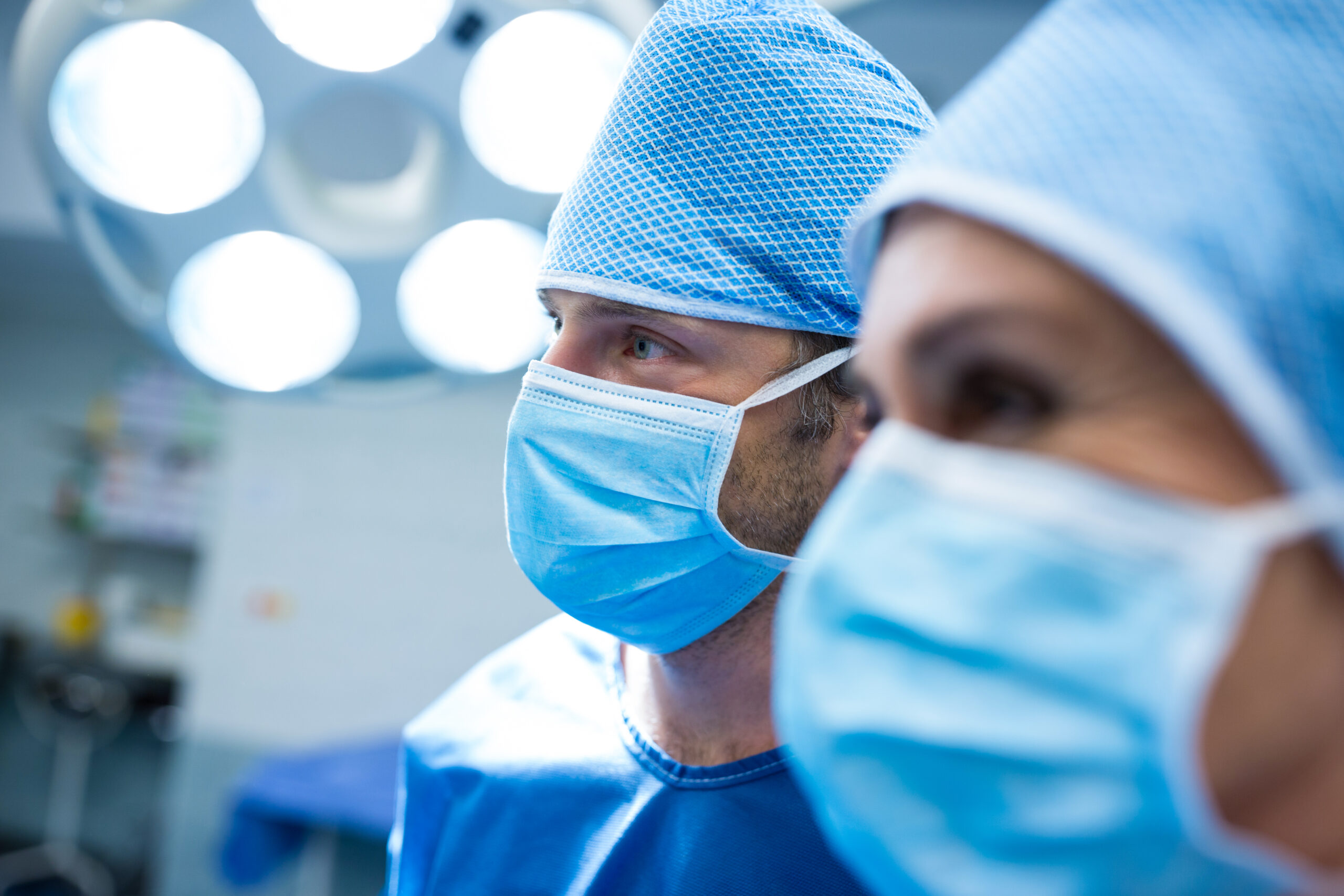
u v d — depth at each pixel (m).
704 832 0.80
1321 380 0.35
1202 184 0.36
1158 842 0.38
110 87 1.00
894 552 0.43
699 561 0.78
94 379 4.68
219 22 0.96
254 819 2.61
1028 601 0.40
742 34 0.79
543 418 0.81
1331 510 0.34
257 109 1.01
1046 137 0.39
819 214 0.77
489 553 3.71
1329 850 0.36
